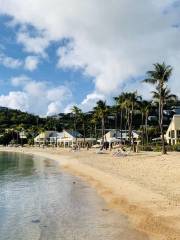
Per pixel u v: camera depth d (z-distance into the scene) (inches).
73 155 3253.0
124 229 605.9
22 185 1289.4
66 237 581.6
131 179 1175.0
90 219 697.6
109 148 3622.0
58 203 896.3
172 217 625.9
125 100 3668.8
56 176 1596.9
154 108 3855.8
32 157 3545.8
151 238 542.9
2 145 7549.2
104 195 962.1
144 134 4355.3
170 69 2508.6
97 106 4379.9
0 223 693.9
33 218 733.3
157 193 862.5
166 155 2102.6
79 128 6520.7
